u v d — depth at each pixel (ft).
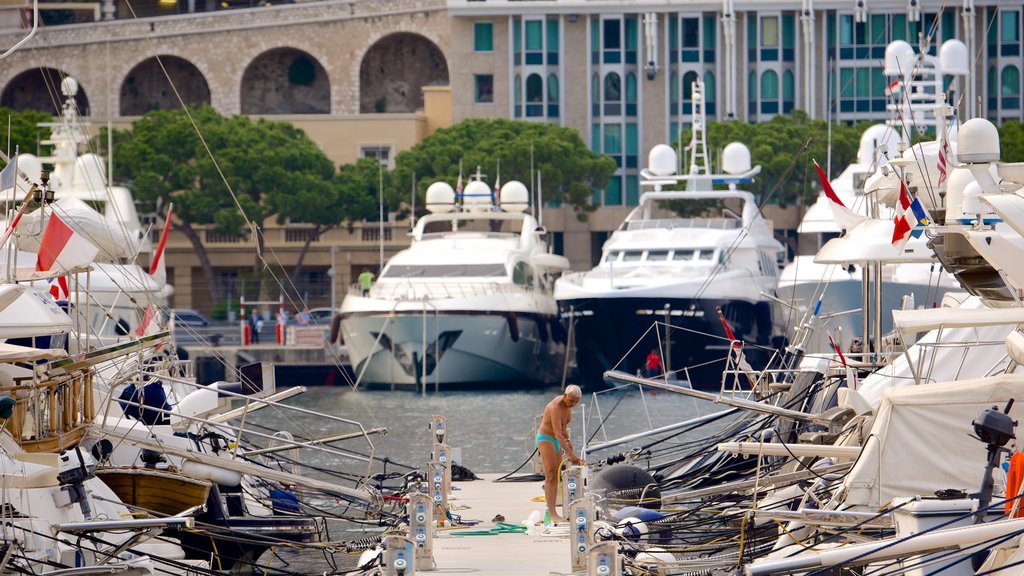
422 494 174.81
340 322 571.28
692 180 584.81
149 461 204.85
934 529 128.98
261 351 640.58
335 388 611.06
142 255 517.14
